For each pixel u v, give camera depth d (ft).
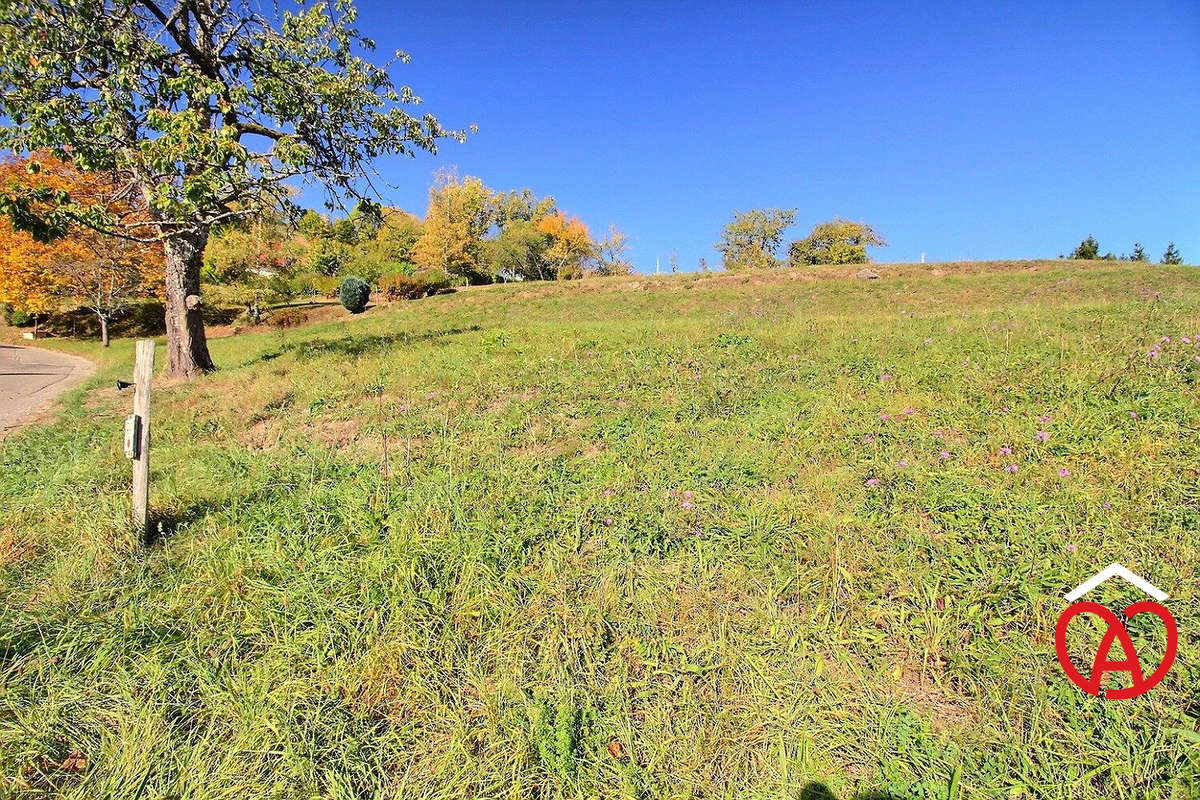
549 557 9.98
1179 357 15.17
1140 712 6.64
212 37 31.60
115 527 11.33
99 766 6.68
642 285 91.04
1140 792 5.95
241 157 24.11
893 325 26.86
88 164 25.20
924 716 6.96
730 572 9.50
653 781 6.42
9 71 23.31
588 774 6.49
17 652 8.25
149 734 6.93
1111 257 146.41
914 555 9.35
